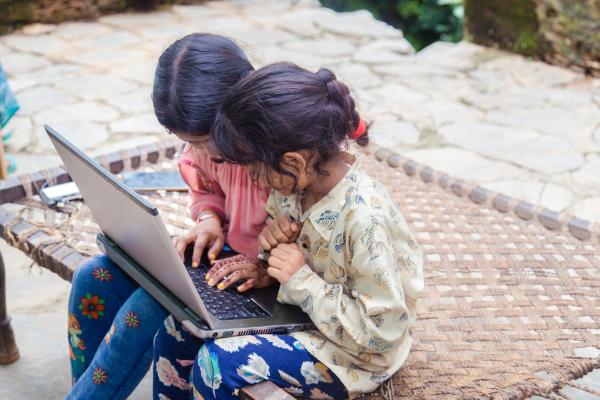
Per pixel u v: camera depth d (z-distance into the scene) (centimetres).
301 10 504
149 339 137
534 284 166
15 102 279
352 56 428
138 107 356
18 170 294
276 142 112
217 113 117
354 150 137
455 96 377
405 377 134
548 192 291
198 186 160
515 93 381
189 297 118
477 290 163
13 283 230
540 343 146
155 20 476
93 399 140
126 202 114
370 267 118
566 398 136
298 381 124
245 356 120
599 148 327
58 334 209
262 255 141
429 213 193
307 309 124
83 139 323
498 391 128
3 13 440
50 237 167
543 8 404
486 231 186
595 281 167
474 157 318
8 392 188
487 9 429
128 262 138
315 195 126
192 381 123
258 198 146
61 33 446
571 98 375
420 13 688
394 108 362
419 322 151
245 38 448
